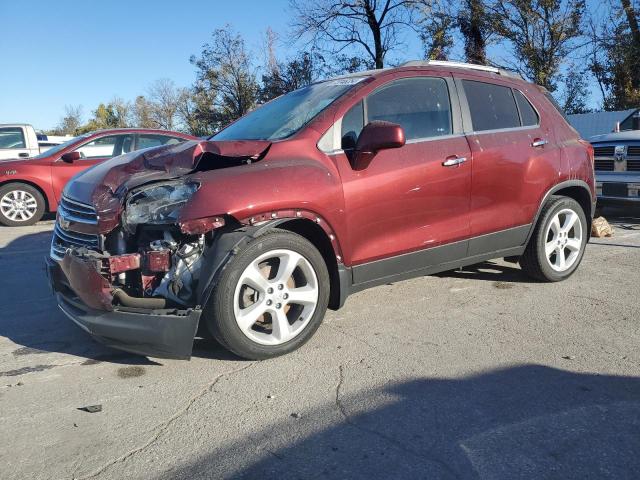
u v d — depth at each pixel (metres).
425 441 2.80
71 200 4.02
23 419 3.07
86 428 2.98
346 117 4.14
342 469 2.59
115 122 66.44
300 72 29.98
